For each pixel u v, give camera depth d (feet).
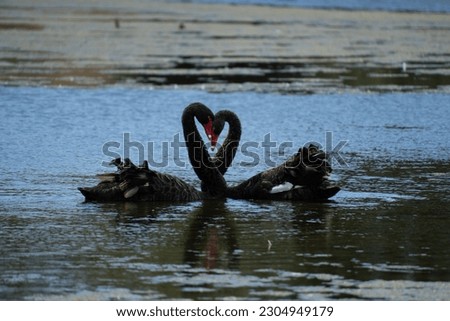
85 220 130.72
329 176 151.33
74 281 105.19
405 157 174.50
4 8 476.54
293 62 292.81
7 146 179.01
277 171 145.48
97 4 520.42
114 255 114.73
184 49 320.09
